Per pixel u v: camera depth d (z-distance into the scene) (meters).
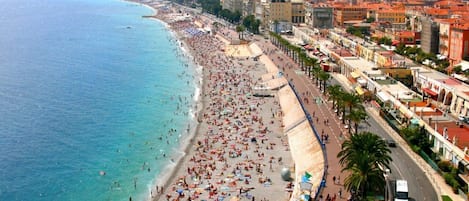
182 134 195.25
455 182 125.69
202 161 168.00
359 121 164.12
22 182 150.75
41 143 182.75
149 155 173.75
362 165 117.69
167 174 158.25
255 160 167.38
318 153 156.75
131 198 142.00
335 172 140.50
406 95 195.75
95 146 181.50
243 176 154.88
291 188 144.88
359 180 118.19
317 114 197.75
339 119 190.38
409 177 133.00
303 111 199.38
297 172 153.88
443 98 193.12
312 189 132.75
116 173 158.75
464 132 149.25
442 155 143.38
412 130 154.25
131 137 191.50
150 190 147.25
